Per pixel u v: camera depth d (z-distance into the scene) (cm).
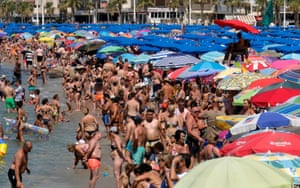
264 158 2805
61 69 11331
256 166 2138
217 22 7375
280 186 2048
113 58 10369
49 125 6062
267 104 4116
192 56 7800
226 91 5425
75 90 7575
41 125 5962
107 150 5156
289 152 2905
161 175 3328
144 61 8962
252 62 6462
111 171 4466
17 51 15225
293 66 5628
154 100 6838
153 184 3073
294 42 9138
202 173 2119
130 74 7850
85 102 8131
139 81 7750
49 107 6100
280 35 11481
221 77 6138
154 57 8694
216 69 6569
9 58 15475
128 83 6619
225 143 3716
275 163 2752
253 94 4619
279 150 2909
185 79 6706
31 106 7894
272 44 8962
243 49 7231
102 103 7006
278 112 3628
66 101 8325
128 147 4072
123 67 8188
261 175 2089
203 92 5784
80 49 12012
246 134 3312
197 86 6103
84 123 4756
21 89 7588
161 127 4100
